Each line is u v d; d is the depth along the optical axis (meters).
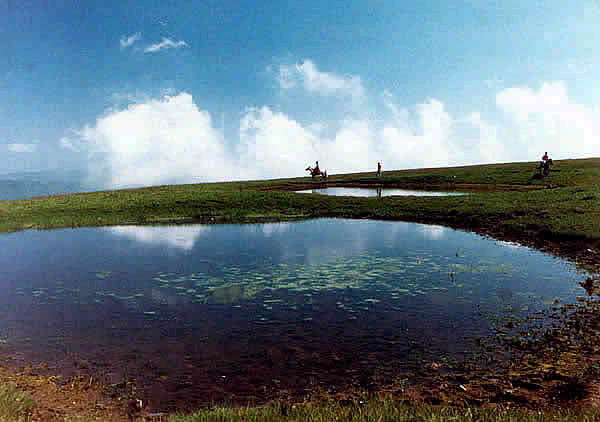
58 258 20.98
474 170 68.56
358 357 9.13
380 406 6.41
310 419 5.82
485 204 33.53
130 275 17.17
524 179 52.88
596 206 27.27
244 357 9.27
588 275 15.84
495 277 15.78
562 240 21.80
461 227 28.91
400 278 15.84
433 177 64.12
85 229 33.16
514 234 24.88
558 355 8.84
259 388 7.82
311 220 35.28
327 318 11.72
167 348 9.85
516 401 6.87
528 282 15.02
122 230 31.95
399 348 9.56
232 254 21.17
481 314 11.72
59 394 7.57
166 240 26.31
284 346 9.84
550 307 12.16
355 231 28.41
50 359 9.31
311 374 8.38
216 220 36.66
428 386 7.67
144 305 13.20
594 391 7.04
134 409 7.03
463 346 9.58
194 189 61.94
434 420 5.54
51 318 12.05
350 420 5.81
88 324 11.55
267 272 17.20
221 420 5.93
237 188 63.38
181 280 16.20
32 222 36.81
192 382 8.13
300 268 17.78
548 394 7.07
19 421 6.00
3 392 6.74
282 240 25.25
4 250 23.62
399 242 23.80
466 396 7.16
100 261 20.06
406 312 12.05
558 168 58.31
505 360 8.75
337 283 15.30
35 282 16.23
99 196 52.66
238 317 11.95
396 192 52.47
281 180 78.19
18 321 11.85
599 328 10.31
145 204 44.28
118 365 8.95
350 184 65.88
